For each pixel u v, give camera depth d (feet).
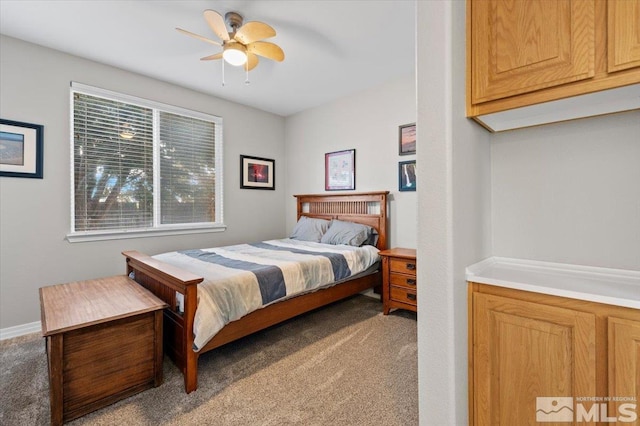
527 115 4.42
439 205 3.77
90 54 9.36
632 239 4.25
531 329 3.65
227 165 13.51
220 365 6.92
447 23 3.70
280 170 15.76
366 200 12.12
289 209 15.84
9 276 8.42
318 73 10.84
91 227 9.93
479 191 4.76
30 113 8.68
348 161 13.10
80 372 5.22
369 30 8.14
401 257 9.55
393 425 5.01
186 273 6.29
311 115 14.61
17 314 8.54
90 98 9.86
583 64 3.40
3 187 8.32
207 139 12.96
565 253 4.75
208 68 10.37
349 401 5.63
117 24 7.82
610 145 4.42
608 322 3.20
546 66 3.63
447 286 3.72
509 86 3.87
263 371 6.66
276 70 10.58
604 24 3.28
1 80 8.24
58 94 9.14
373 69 10.55
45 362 7.04
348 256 9.97
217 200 13.30
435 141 3.79
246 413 5.32
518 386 3.74
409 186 11.15
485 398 3.96
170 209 11.84
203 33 8.25
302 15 7.49
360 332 8.70
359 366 6.84
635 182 4.24
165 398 5.72
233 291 6.68
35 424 5.06
